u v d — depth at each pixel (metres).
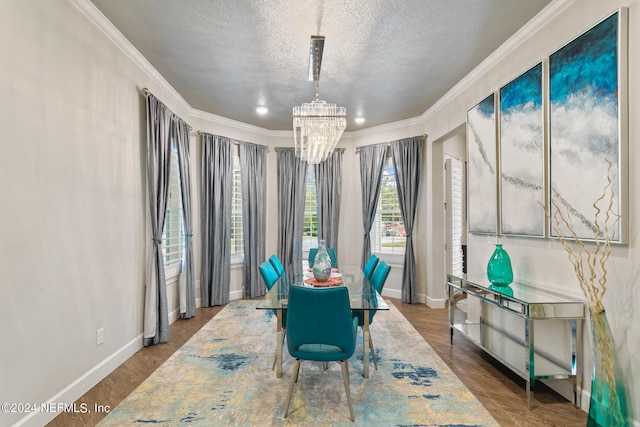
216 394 2.34
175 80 3.59
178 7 2.35
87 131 2.39
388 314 4.32
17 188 1.81
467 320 3.72
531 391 2.16
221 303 4.77
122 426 1.98
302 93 3.94
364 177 5.39
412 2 2.28
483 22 2.52
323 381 2.54
